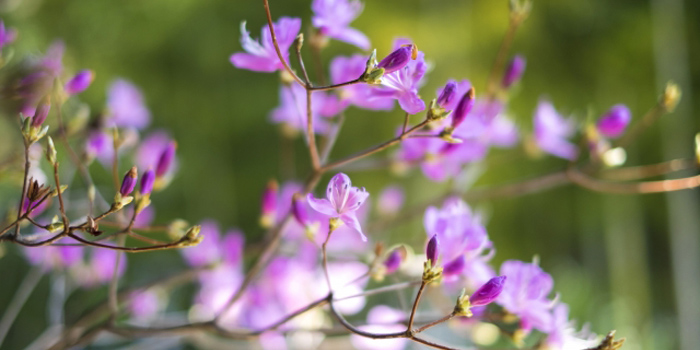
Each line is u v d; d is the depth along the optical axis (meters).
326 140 1.09
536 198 4.21
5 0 1.36
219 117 3.66
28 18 2.29
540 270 1.04
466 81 1.02
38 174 1.08
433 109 0.98
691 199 3.74
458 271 1.02
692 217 3.71
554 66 4.00
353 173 3.49
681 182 1.14
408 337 0.97
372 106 1.08
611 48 3.93
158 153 1.38
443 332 1.45
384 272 1.04
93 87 3.14
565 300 2.58
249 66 1.03
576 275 2.91
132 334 1.06
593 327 2.56
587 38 3.97
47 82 1.06
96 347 1.24
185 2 3.41
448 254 1.03
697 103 3.94
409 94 0.98
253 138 3.75
